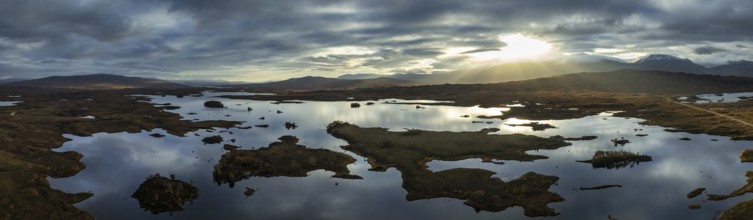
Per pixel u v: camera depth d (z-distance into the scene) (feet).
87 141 277.64
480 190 164.86
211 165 212.84
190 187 170.60
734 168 197.26
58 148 253.44
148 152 244.42
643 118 380.78
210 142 272.10
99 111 450.30
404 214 146.10
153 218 144.15
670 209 146.82
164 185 165.89
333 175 191.83
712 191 163.94
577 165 205.77
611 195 161.68
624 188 169.89
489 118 394.93
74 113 429.79
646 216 140.97
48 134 289.33
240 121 377.71
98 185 180.24
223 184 180.45
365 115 426.92
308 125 352.90
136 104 551.59
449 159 219.82
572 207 149.59
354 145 255.29
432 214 145.59
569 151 236.84
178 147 258.57
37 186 169.17
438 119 389.39
